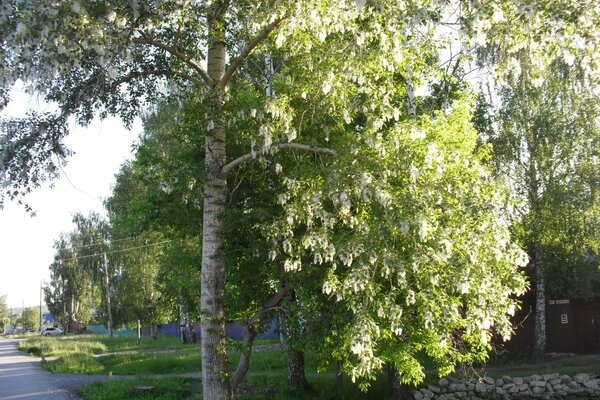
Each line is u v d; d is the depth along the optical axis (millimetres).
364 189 6105
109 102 9359
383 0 6734
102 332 60625
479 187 6527
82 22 6645
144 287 33938
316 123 8375
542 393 13891
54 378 18516
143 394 13734
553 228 17656
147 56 9336
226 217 8781
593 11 6184
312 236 6332
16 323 113625
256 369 17156
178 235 13008
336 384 13219
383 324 6789
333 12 7086
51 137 8227
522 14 6246
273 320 9117
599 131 17625
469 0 6387
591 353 19719
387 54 7594
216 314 8664
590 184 17328
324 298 7887
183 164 10523
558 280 19344
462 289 5871
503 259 6695
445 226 6348
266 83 9844
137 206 12453
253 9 8055
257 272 9477
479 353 7613
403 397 12039
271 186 9406
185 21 8641
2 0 6234
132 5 7430
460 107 8492
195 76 10047
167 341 36094
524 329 20234
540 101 17984
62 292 60531
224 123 8859
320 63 7801
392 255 6027
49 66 6805
